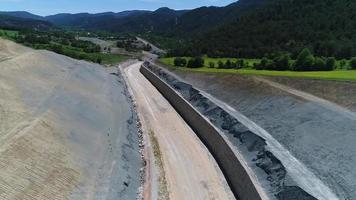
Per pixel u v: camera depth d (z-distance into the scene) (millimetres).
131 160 36344
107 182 29125
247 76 62781
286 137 38812
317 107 41469
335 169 30156
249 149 37969
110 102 53312
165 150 42750
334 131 35125
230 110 51500
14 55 58375
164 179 35312
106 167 31484
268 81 57219
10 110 33625
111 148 35781
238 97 56625
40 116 33531
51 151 28672
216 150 41688
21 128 29812
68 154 29797
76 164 29219
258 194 28703
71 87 50406
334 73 60688
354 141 31984
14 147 26375
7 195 21812
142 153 40125
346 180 28297
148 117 56812
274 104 48031
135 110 59656
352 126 34531
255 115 48031
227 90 61688
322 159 32250
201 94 61562
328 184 28953
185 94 67500
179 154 41750
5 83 40781
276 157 33094
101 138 37094
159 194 32281
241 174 33250
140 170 35625
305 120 40062
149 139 45625
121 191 29172
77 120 37938
